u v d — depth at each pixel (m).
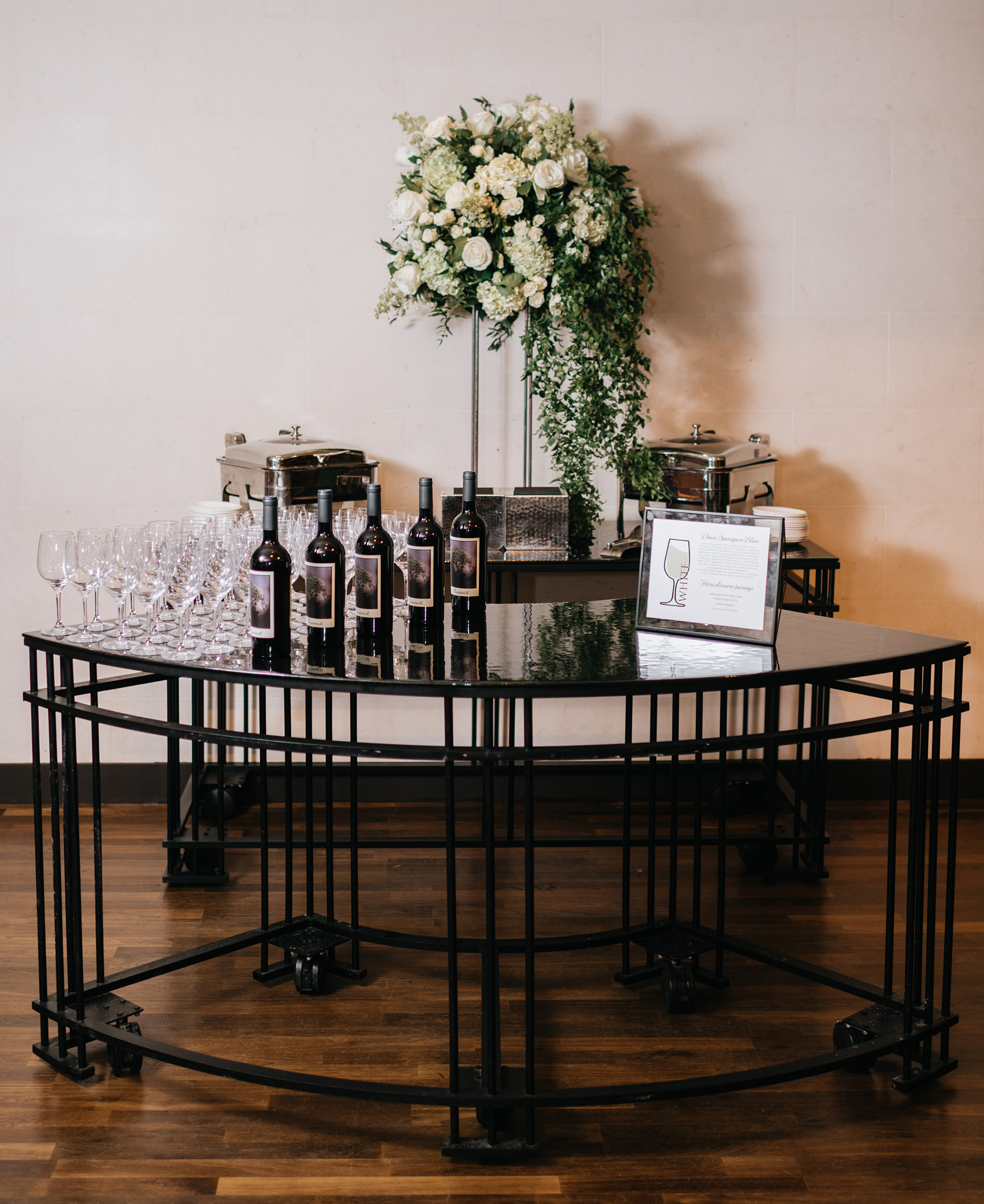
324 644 2.74
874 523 4.82
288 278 4.64
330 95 4.55
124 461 4.71
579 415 4.26
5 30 4.50
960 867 4.18
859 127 4.61
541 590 4.79
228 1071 2.62
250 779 4.80
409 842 3.85
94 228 4.60
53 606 4.78
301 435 4.70
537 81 4.56
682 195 4.63
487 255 4.00
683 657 2.62
